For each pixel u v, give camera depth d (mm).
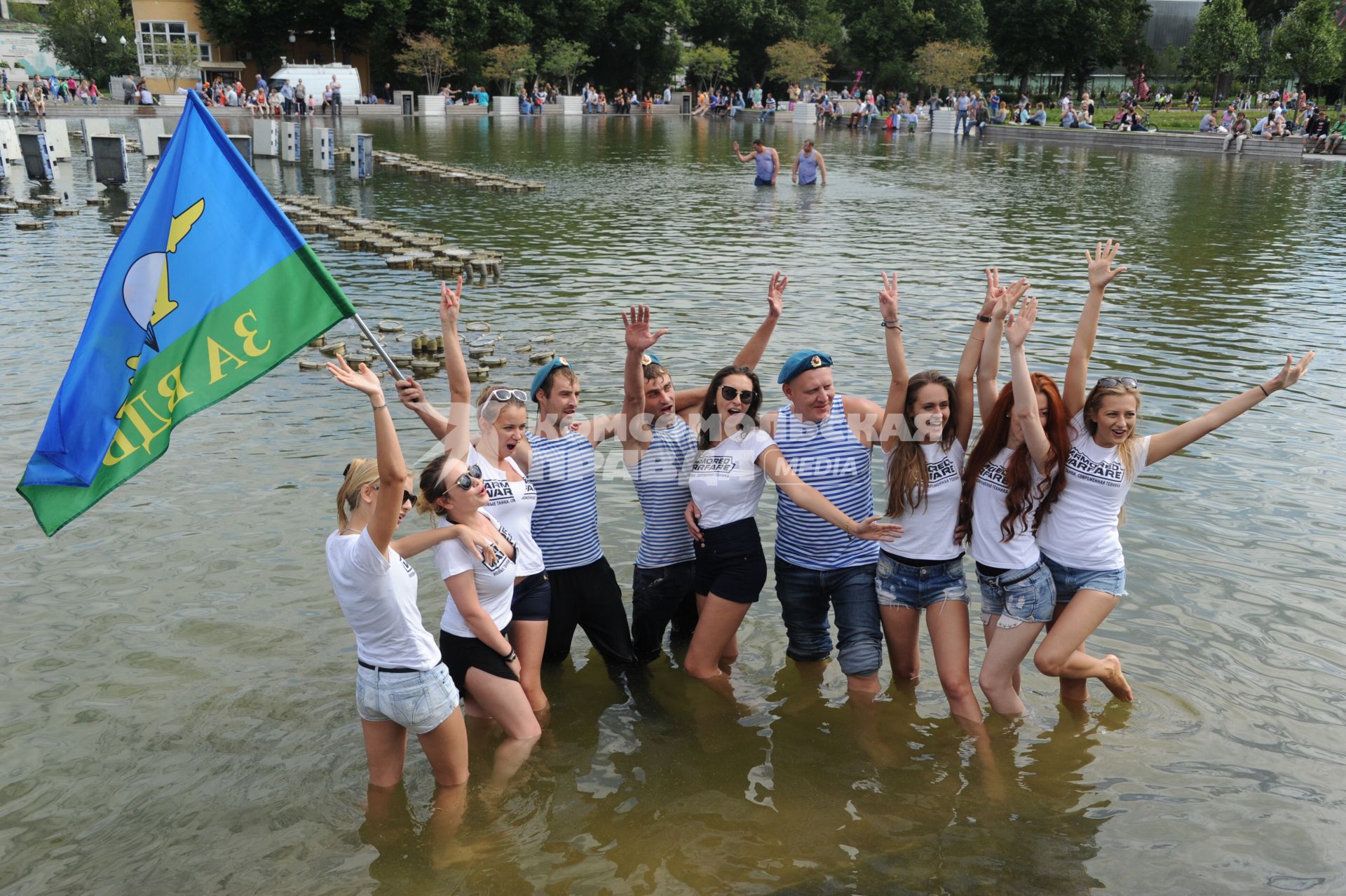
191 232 4496
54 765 4496
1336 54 56562
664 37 73750
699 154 37469
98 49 70000
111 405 4449
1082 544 4953
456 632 4785
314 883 3896
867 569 5414
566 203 23391
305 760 4613
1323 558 6520
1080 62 71188
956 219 21609
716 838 4195
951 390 5035
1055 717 5066
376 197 23969
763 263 16484
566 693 5320
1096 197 25891
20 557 6289
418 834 4191
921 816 4336
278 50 62219
